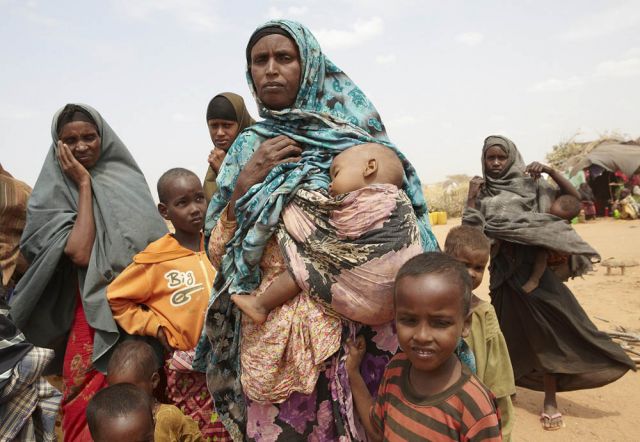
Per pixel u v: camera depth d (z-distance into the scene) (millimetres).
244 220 2512
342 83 2750
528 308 5203
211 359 2758
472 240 3262
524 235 5164
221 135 5152
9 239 4133
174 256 3758
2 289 3041
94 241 3662
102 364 3555
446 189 37469
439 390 2193
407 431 2201
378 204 2283
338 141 2533
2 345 2912
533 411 5512
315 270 2355
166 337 3594
